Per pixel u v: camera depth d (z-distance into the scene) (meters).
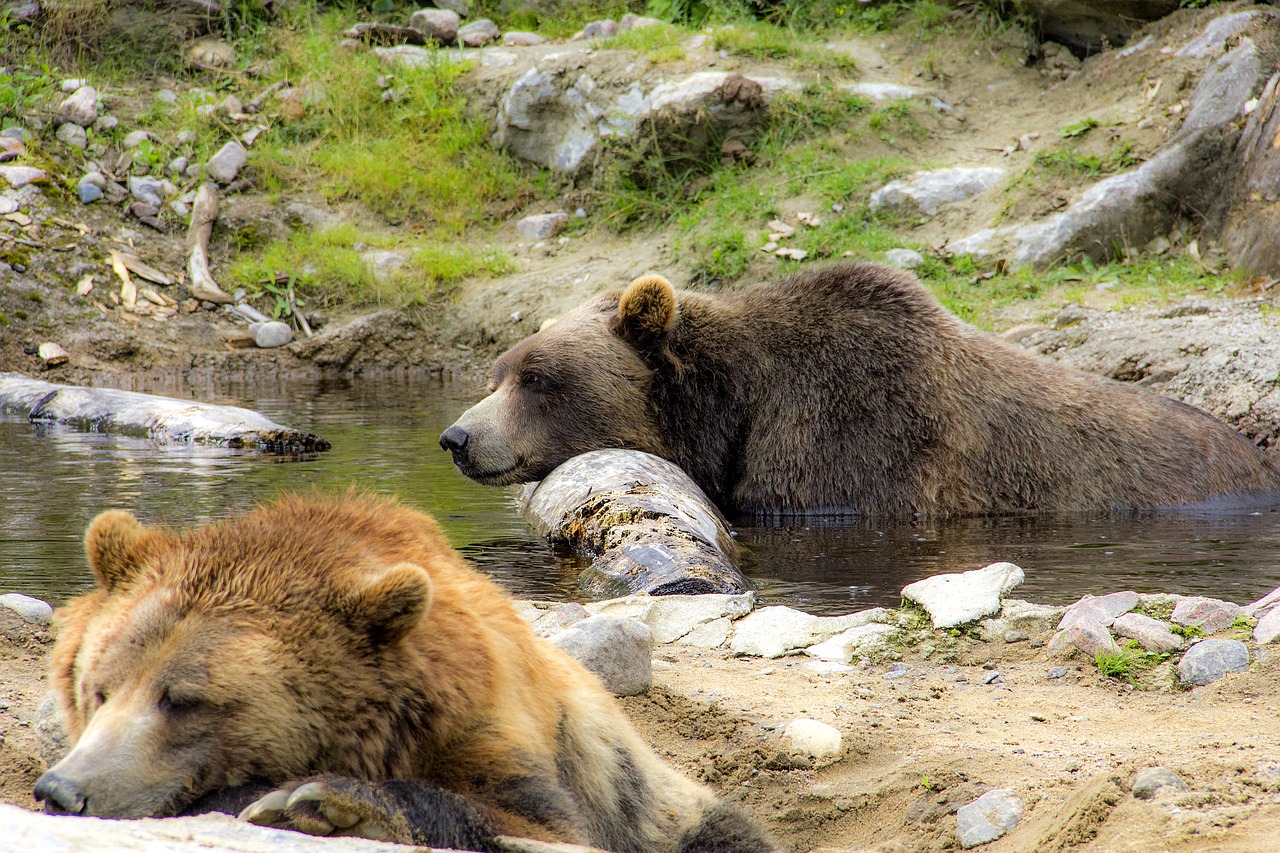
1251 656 6.94
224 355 23.27
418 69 29.00
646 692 7.00
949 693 7.02
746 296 13.45
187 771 3.86
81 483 12.80
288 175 27.55
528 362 12.74
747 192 24.55
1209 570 9.73
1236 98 21.73
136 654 3.98
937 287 20.45
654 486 11.21
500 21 31.81
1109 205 21.06
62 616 4.54
